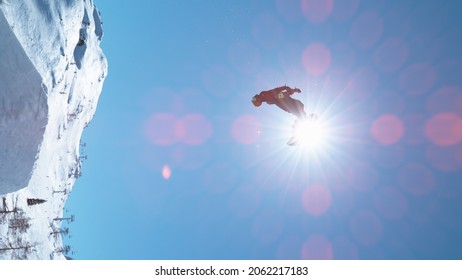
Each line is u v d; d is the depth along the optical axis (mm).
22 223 34219
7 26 10023
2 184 11500
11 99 10180
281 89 9148
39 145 11312
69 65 45469
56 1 31062
